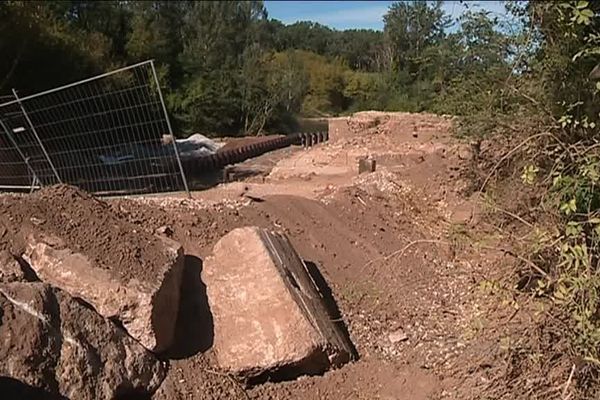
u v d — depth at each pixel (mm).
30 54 21578
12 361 3889
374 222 7785
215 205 6848
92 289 4527
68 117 13492
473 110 7000
